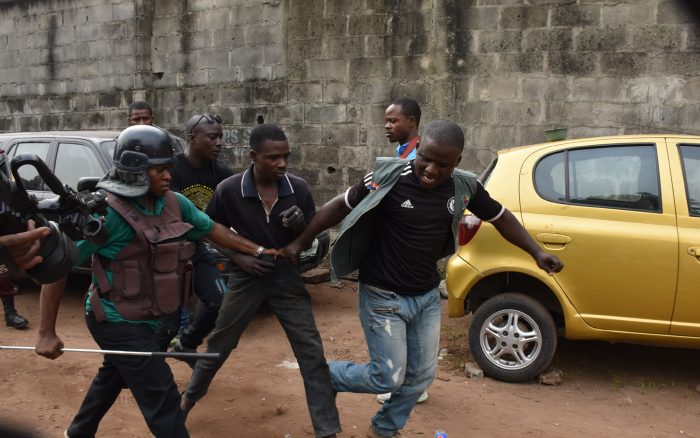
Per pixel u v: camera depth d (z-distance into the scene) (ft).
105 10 33.06
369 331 10.85
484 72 24.73
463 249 16.19
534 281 15.93
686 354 17.66
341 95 27.40
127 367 9.61
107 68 33.42
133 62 32.37
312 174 28.35
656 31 22.52
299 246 11.25
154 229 9.69
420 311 11.01
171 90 31.83
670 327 14.62
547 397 14.99
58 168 21.61
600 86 23.38
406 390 11.23
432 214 10.46
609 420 13.79
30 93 36.58
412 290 10.75
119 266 9.52
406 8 25.71
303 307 11.66
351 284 25.64
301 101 28.27
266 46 28.89
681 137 15.44
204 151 14.69
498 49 24.47
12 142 22.81
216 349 11.90
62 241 7.95
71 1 34.14
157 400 9.64
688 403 14.71
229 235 11.14
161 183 9.68
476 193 11.14
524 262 15.47
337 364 11.49
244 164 30.09
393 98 26.32
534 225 15.40
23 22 36.14
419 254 10.56
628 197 15.23
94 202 8.85
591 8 23.20
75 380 15.33
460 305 16.16
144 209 9.77
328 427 11.31
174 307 9.89
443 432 13.00
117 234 9.46
